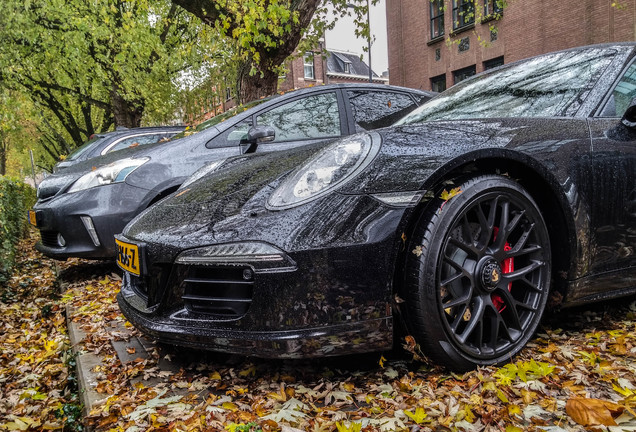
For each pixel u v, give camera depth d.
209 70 14.73
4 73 13.73
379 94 4.27
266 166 2.16
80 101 20.53
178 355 2.10
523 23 14.87
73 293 3.68
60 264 4.99
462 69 17.33
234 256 1.60
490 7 15.98
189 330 1.68
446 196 1.64
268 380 1.77
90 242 3.61
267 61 7.50
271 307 1.54
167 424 1.48
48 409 2.05
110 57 13.45
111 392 1.79
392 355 1.91
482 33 16.25
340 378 1.74
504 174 1.81
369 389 1.64
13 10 12.15
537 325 1.88
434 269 1.60
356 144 1.80
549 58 2.54
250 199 1.81
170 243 1.77
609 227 1.98
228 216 1.75
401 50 19.66
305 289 1.53
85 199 3.62
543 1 14.22
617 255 2.03
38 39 13.42
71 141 29.80
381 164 1.67
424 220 1.62
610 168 1.97
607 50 2.34
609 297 2.09
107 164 3.85
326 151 1.84
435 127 1.87
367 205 1.59
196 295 1.74
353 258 1.54
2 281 4.46
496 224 1.82
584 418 1.35
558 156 1.85
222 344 1.62
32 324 3.42
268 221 1.63
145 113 17.69
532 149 1.80
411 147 1.71
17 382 2.42
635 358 1.77
